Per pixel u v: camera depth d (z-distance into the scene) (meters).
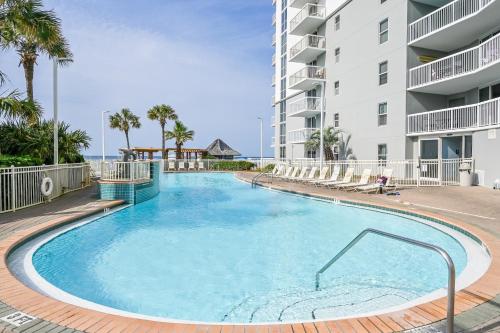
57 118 13.40
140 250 6.89
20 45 17.86
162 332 2.78
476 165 14.76
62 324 2.91
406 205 10.12
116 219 9.70
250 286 5.06
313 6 26.98
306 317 4.04
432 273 5.47
